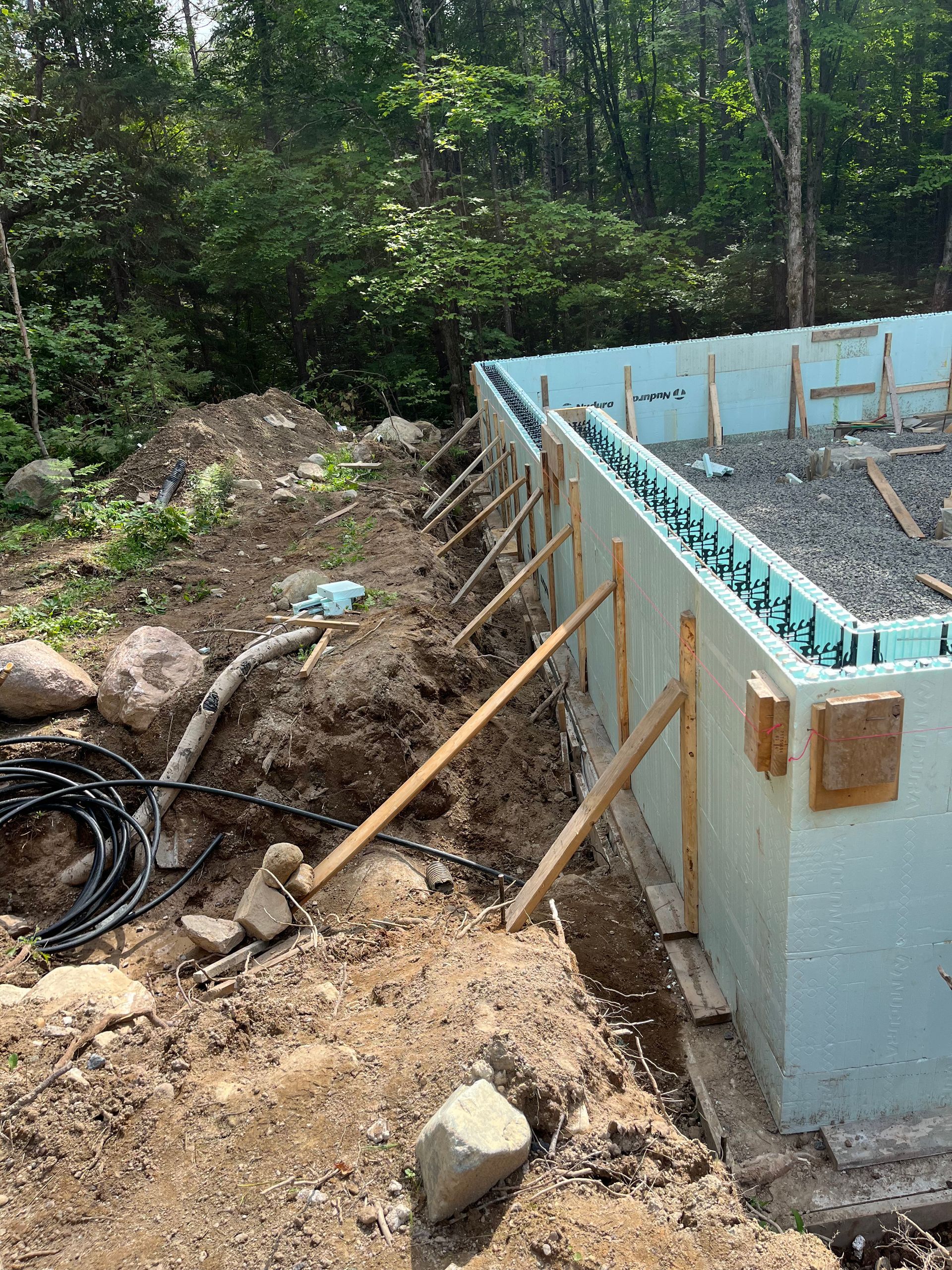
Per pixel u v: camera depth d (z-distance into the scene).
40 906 6.40
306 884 5.69
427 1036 3.97
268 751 7.06
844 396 16.14
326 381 23.48
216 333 23.78
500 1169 3.20
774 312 24.92
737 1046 5.08
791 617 4.78
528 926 5.27
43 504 12.08
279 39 22.84
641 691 6.80
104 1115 3.84
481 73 20.19
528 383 15.73
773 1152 4.45
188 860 6.75
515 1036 3.77
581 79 29.12
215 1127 3.72
